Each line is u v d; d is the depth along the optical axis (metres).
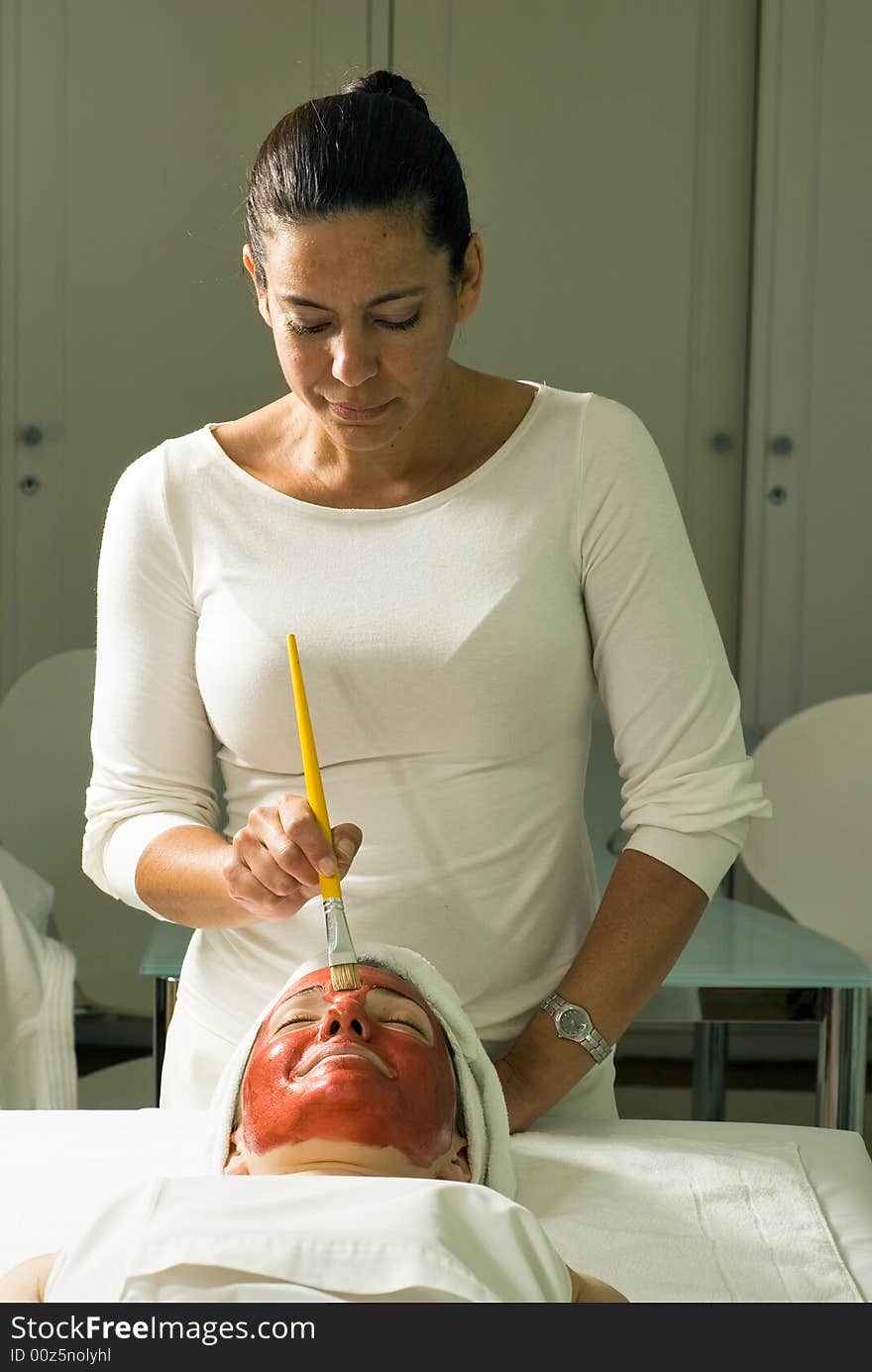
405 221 1.10
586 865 1.36
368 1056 1.14
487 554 1.26
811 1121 3.19
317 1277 0.91
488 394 1.32
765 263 3.37
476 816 1.27
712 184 3.40
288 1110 1.14
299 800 1.16
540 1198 1.18
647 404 3.46
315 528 1.29
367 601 1.26
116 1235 0.96
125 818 1.35
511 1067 1.27
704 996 1.82
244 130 3.39
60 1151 1.25
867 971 1.79
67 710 2.67
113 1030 3.60
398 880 1.27
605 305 3.44
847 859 2.46
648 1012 1.83
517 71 3.38
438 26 3.37
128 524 1.34
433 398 1.28
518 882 1.29
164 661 1.35
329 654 1.25
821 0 3.31
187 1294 0.91
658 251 3.42
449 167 1.14
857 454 3.42
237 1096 1.21
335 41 3.37
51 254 3.41
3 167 3.39
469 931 1.28
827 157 3.35
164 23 3.36
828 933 2.46
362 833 1.24
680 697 1.27
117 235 3.41
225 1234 0.93
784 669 3.46
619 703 1.30
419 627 1.24
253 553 1.30
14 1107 1.91
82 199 3.40
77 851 2.65
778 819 2.47
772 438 3.41
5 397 3.44
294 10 3.36
